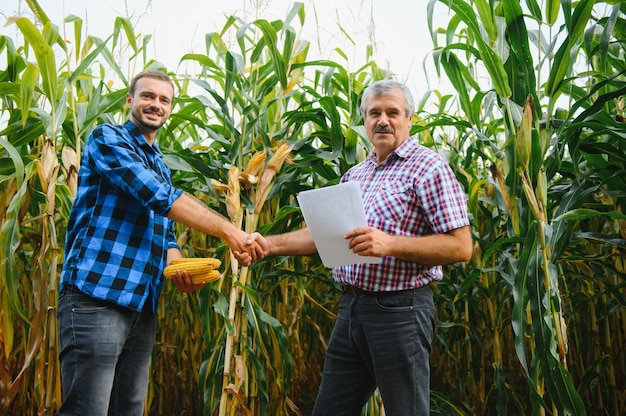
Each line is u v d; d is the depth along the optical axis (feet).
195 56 8.50
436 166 5.76
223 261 7.95
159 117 6.41
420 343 5.77
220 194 8.62
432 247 5.50
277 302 9.48
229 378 7.51
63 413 5.54
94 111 7.94
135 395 6.23
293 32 8.12
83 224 5.86
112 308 5.74
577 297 11.29
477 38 6.72
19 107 7.80
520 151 6.43
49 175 7.16
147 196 5.65
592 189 6.97
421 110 10.35
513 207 7.05
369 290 5.86
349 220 5.32
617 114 7.70
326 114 8.61
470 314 10.48
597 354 10.11
